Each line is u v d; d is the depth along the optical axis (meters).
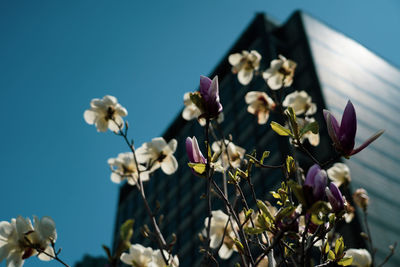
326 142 27.39
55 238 2.31
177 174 45.62
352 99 37.03
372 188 30.11
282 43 40.72
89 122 3.84
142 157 3.78
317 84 34.34
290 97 4.52
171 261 2.42
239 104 38.69
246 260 2.23
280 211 1.98
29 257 2.25
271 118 31.59
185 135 47.66
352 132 1.76
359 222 23.33
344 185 4.22
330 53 39.72
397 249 26.70
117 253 1.37
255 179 29.50
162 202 45.66
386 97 41.94
